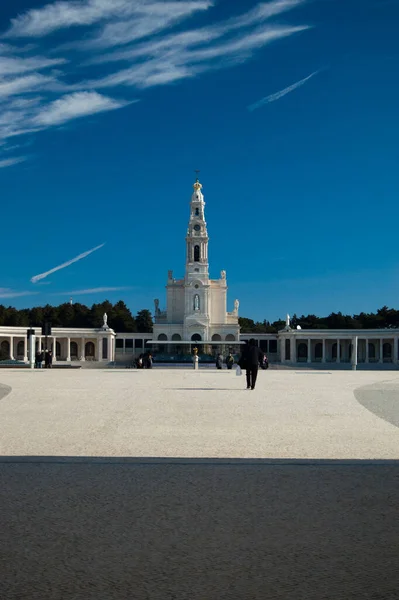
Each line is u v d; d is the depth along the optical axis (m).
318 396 32.88
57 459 14.64
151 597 7.23
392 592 7.36
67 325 159.25
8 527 9.52
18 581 7.64
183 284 135.38
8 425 20.75
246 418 22.81
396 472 13.28
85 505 10.70
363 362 126.25
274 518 9.99
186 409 25.97
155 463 14.19
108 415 23.72
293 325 177.25
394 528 9.51
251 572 7.89
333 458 14.92
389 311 161.88
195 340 127.62
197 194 135.50
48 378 51.09
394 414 24.25
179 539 9.02
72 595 7.27
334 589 7.43
